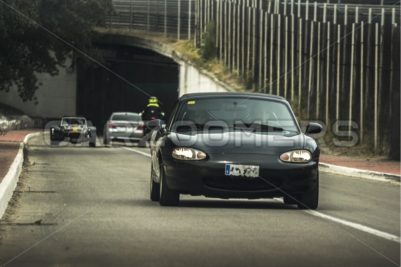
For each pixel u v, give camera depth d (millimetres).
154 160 21328
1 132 69125
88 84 119188
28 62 80625
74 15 80375
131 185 26906
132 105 124938
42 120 109812
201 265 12430
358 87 50500
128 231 15680
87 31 83250
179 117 20719
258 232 15758
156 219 17406
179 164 18922
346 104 51906
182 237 14977
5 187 20469
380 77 47125
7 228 16172
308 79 58875
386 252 13953
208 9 90250
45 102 111688
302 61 59906
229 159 18672
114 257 13016
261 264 12586
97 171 33719
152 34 110250
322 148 51531
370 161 43125
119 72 121938
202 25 93625
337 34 53281
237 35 78188
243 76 75625
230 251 13633
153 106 49375
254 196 18797
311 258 13188
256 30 72438
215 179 18750
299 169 18828
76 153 49219
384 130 46969
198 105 20984
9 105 110125
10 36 71812
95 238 14859
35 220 17375
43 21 77625
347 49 51875
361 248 14266
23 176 30344
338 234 15773
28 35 76812
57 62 83438
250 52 74312
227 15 82500
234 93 21578
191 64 88875
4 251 13609
